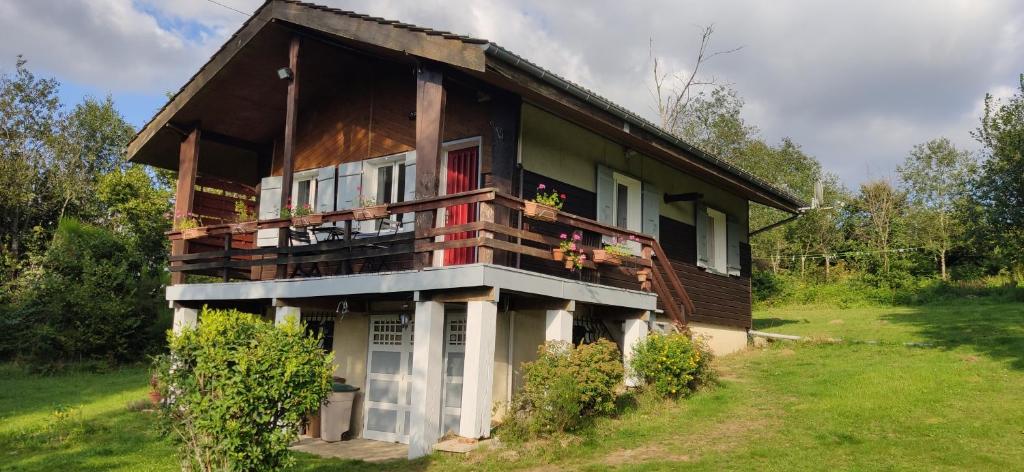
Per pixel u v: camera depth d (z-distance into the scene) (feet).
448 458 28.53
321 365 23.67
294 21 35.47
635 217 44.96
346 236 33.83
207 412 21.70
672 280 42.55
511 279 29.84
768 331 63.62
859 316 71.72
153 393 37.22
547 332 33.12
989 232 65.46
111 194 89.35
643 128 38.40
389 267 39.37
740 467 25.85
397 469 28.02
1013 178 62.80
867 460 25.98
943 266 100.07
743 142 116.78
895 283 92.38
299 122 46.44
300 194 46.34
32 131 102.12
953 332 52.49
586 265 34.91
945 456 26.00
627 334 38.55
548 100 33.35
